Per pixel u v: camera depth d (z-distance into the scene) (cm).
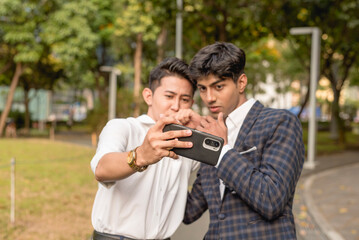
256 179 132
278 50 2381
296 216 573
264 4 1184
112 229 154
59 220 510
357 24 1423
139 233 154
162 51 2281
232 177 133
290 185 137
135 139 158
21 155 1220
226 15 1162
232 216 147
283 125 146
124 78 2708
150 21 1938
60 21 1891
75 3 1922
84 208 577
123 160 126
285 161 139
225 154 135
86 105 4391
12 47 2011
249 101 160
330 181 920
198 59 150
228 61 146
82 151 1370
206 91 152
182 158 167
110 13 2173
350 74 2298
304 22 1328
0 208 548
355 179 952
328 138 2370
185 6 1182
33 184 734
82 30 1927
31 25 1891
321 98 4228
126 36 2169
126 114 1884
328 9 1298
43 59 2231
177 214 166
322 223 537
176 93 161
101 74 2630
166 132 124
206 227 250
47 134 2495
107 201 154
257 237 143
